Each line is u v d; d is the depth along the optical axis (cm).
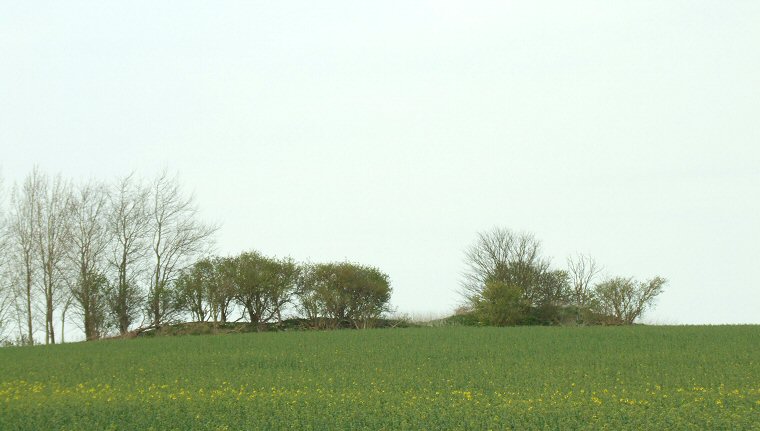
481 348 3981
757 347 3838
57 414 2303
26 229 5528
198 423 2220
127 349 4197
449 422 2200
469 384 2934
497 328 5109
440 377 3095
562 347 3984
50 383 3039
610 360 3506
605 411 2334
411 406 2438
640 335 4431
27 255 5491
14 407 2408
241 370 3362
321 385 2948
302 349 4034
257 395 2684
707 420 2173
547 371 3216
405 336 4588
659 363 3388
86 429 2156
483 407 2412
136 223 5631
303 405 2480
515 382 2980
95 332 5528
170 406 2433
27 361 3725
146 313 5600
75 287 5491
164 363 3597
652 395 2634
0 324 5497
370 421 2217
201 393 2734
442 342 4262
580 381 2967
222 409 2405
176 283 5628
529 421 2219
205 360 3684
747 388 2745
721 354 3619
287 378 3127
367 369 3359
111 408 2417
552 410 2355
